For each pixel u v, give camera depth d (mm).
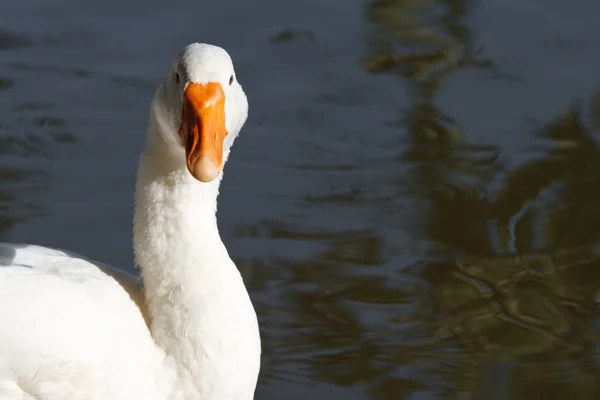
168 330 7926
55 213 11719
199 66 7461
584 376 9828
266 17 15547
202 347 7879
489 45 15000
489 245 11570
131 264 11164
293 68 14469
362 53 14820
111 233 11539
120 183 12281
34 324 7508
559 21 15492
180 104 7508
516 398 9539
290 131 13336
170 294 7957
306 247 11484
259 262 11227
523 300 10812
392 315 10594
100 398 7629
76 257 8281
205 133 7281
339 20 15547
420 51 14898
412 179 12562
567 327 10461
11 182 12109
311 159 12891
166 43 14773
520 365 9969
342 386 9664
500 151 13055
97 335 7668
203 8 15664
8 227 11414
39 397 7539
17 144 12773
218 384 7945
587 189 12438
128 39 14844
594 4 15852
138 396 7781
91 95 13742
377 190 12391
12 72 14062
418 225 11844
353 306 10680
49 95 13688
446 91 14141
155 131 7906
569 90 14156
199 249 7992
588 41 15070
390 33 15258
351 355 10055
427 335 10336
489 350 10148
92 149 12805
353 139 13227
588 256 11430
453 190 12383
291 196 12266
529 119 13625
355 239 11617
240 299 8055
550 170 12742
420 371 9859
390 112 13703
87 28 15031
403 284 11000
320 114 13633
